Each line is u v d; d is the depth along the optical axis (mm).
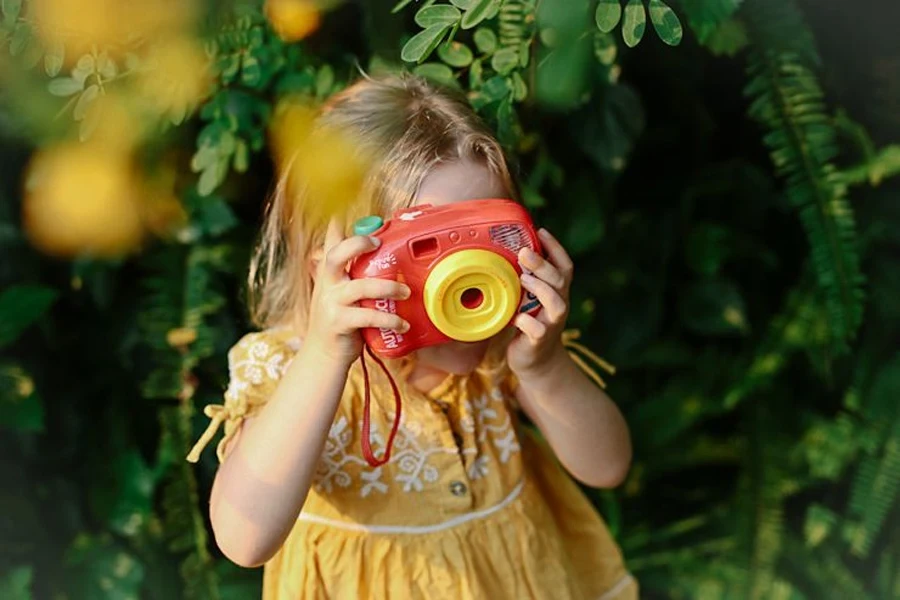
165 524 2023
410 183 1251
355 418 1368
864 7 1803
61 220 1726
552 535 1499
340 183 1317
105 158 1636
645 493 2318
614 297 2055
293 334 1433
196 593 1883
